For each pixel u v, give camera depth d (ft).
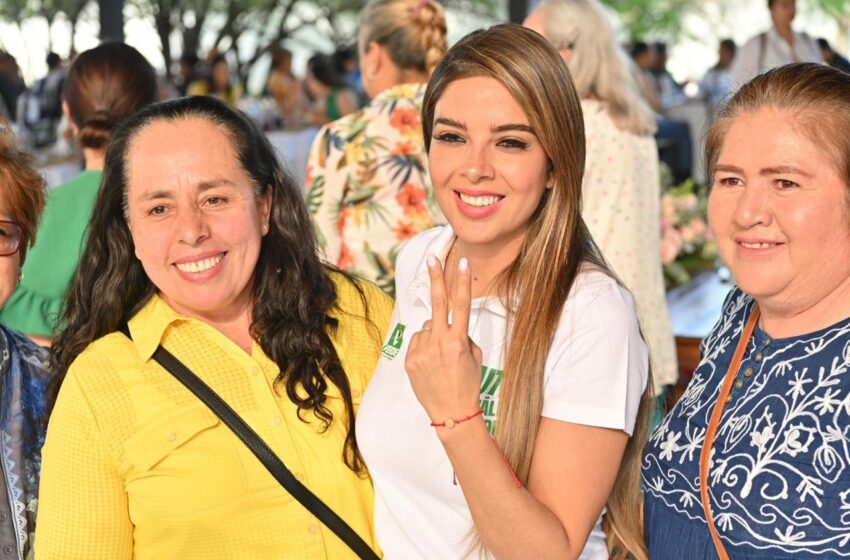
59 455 5.78
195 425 5.74
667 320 11.03
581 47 10.32
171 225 5.82
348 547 5.90
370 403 5.82
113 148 6.01
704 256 16.75
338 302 6.48
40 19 67.31
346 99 32.24
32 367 6.59
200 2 69.41
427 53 9.66
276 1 70.90
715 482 4.73
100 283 6.12
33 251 9.16
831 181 4.44
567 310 5.16
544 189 5.33
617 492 5.49
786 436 4.50
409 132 9.50
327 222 9.64
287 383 5.97
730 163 4.66
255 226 6.04
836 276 4.53
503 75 5.09
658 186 11.05
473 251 5.57
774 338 4.81
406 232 9.55
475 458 4.82
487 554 5.36
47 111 35.53
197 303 5.92
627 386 5.08
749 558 4.56
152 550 5.88
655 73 40.96
